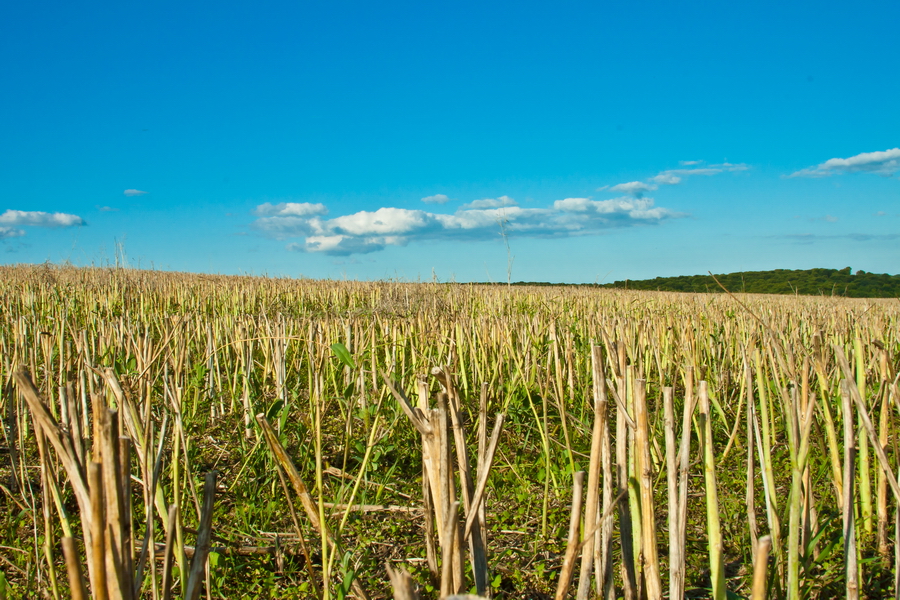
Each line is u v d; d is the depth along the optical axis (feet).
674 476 6.36
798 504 6.72
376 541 10.30
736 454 14.16
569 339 16.98
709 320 23.45
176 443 7.18
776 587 7.84
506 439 15.12
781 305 34.81
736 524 10.57
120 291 41.81
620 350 6.74
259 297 45.80
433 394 16.12
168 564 5.60
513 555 9.84
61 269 57.57
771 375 13.69
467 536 6.17
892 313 30.58
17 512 10.93
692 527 10.68
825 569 8.89
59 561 9.34
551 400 16.42
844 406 7.19
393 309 34.24
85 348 12.90
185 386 15.65
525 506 11.68
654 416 15.39
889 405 9.18
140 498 10.95
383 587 8.87
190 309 39.19
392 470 11.84
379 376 18.72
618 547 8.71
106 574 4.51
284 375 16.89
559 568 9.41
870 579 8.60
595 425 6.46
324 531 7.24
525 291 53.83
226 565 9.30
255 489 11.59
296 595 8.72
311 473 12.91
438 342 18.84
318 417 7.92
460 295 43.45
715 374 18.19
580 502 5.93
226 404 17.89
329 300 47.42
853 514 7.16
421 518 11.18
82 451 5.86
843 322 23.41
